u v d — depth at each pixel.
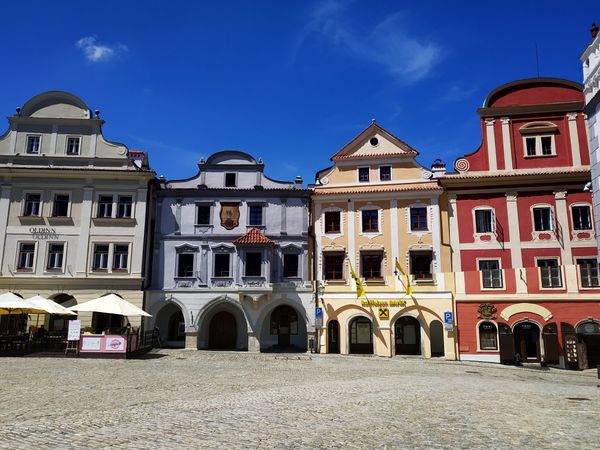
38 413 11.51
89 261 34.69
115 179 35.84
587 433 9.72
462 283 32.75
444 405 13.05
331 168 37.22
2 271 34.50
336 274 35.19
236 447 8.42
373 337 33.59
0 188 35.50
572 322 30.27
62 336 29.92
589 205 32.69
